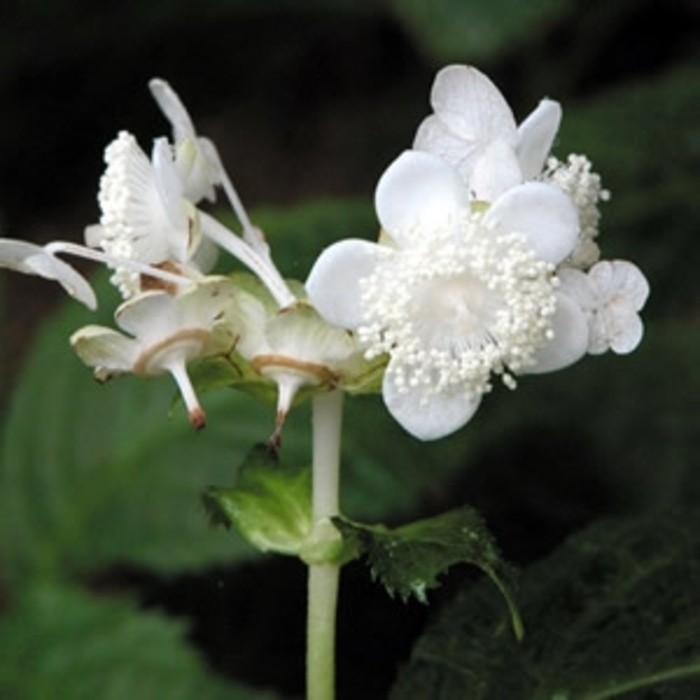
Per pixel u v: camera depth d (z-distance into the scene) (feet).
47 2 2.02
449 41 1.58
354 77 2.20
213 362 0.99
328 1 2.06
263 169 2.16
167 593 1.49
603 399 1.45
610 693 1.07
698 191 1.47
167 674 1.24
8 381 1.83
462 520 0.99
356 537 0.98
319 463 1.02
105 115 2.16
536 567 1.12
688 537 1.12
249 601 1.47
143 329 0.97
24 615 1.26
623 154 1.49
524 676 1.09
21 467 1.36
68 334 1.39
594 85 2.06
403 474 1.29
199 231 0.98
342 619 1.44
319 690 1.02
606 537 1.12
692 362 1.45
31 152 2.15
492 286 0.95
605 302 0.97
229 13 2.02
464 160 0.97
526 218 0.95
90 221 2.14
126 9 2.03
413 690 1.09
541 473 1.46
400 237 0.95
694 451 1.43
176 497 1.32
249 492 1.04
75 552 1.33
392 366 0.96
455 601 1.12
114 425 1.35
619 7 2.01
